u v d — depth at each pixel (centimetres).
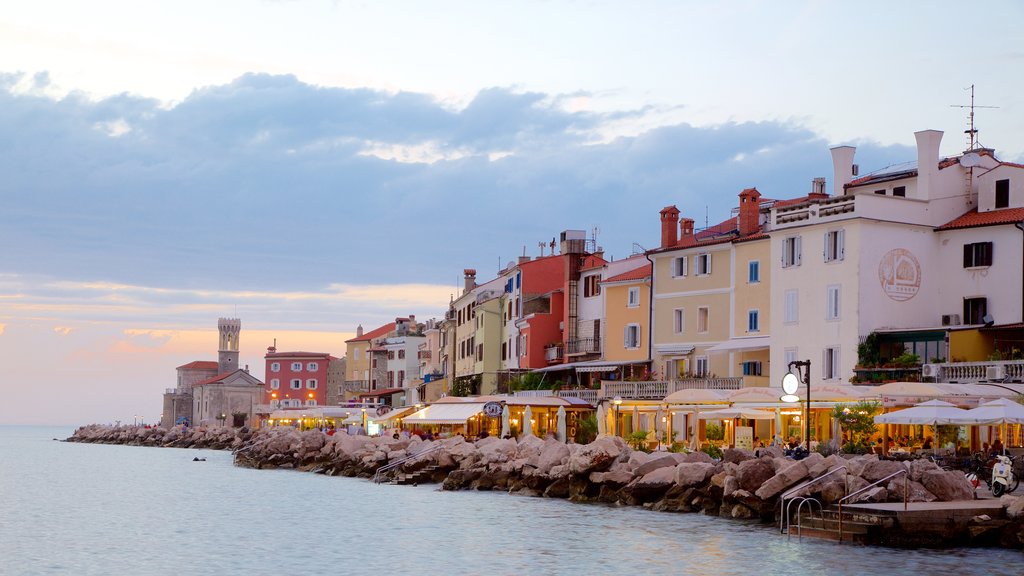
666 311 9044
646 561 4006
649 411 7681
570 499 6231
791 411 5956
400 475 8100
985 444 5634
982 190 7350
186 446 17762
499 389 11194
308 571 4016
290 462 10775
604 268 10100
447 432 10188
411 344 17075
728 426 7444
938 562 3753
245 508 6309
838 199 7269
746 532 4591
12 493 7550
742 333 8281
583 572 3869
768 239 8088
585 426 8144
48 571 4056
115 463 12050
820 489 4462
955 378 6297
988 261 7056
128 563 4228
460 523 5288
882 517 4022
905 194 7575
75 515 5994
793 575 3622
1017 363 6022
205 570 4059
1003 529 4028
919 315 7275
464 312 13538
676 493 5491
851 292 7112
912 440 6075
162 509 6306
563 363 10500
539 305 11319
